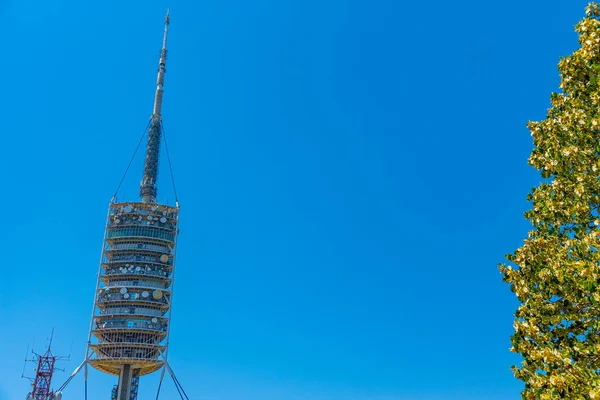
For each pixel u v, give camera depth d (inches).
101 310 5767.7
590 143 1280.8
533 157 1459.2
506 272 1331.2
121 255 5959.6
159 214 6141.7
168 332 5693.9
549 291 1230.3
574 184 1304.1
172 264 6013.8
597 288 1088.2
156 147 6796.3
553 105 1434.5
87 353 5551.2
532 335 1195.3
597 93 1244.5
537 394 1118.4
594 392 960.9
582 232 1266.0
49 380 5344.5
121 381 5521.7
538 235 1380.4
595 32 1298.0
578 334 1188.5
